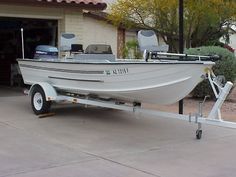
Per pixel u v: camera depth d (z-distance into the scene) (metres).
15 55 16.59
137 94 8.90
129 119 10.48
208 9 18.19
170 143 8.35
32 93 10.77
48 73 10.67
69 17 14.61
